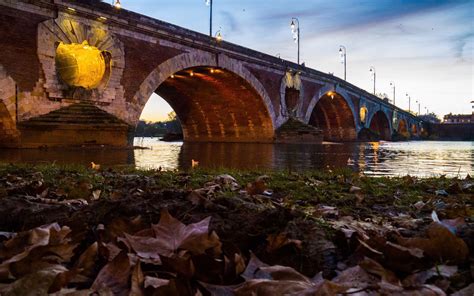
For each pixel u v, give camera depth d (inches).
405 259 73.8
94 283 61.2
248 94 1651.1
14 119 799.7
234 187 189.6
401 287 59.1
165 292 55.7
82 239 86.7
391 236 92.2
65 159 604.1
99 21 952.3
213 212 103.2
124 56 1018.7
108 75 971.3
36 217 101.5
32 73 826.8
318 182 233.6
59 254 74.1
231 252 79.0
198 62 1278.3
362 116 2896.2
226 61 1395.2
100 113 931.3
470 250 78.9
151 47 1103.0
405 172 517.7
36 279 58.9
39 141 853.2
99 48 949.8
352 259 78.1
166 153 909.2
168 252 72.4
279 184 212.2
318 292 56.4
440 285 64.0
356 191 191.0
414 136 4660.4
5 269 64.9
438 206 145.9
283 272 67.4
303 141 1790.1
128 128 1025.5
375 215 133.5
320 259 78.9
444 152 1157.7
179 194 117.7
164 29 1121.4
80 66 951.6
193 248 74.3
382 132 3572.8
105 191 176.4
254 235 89.0
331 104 2549.2
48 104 855.1
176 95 1829.5
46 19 850.1
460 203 157.1
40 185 172.4
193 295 59.4
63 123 863.7
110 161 600.4
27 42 816.3
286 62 1796.3
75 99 904.9
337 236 87.7
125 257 65.2
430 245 77.0
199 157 793.6
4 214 103.4
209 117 1945.1
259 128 1807.3
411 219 120.2
